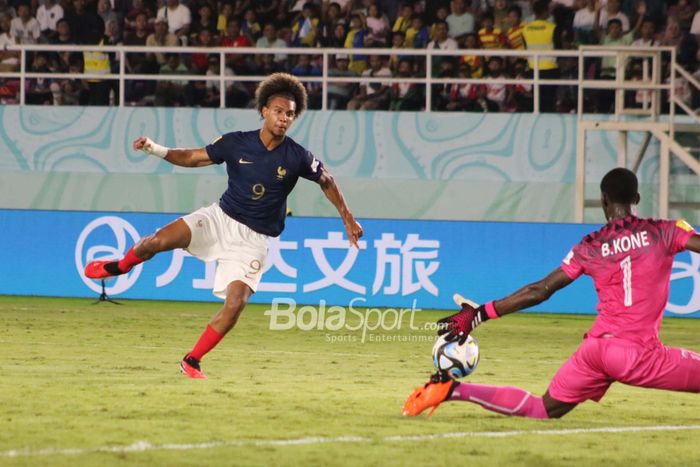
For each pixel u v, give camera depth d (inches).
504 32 1438.2
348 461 411.8
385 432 472.4
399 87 1454.2
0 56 1544.0
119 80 1507.1
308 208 1389.0
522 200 1379.2
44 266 1176.2
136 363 706.8
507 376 695.1
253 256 625.3
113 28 1509.6
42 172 1434.5
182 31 1489.9
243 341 863.1
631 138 1392.7
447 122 1386.6
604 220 1390.3
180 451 422.6
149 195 1417.3
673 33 1432.1
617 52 1342.3
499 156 1381.6
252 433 463.5
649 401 590.6
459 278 1119.6
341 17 1476.4
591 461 422.6
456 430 481.1
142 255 626.8
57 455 409.7
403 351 816.9
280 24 1489.9
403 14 1457.9
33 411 506.9
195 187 1408.7
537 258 1111.0
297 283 1132.5
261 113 622.2
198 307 1101.1
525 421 509.7
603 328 455.8
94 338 848.9
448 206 1385.3
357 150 1397.6
